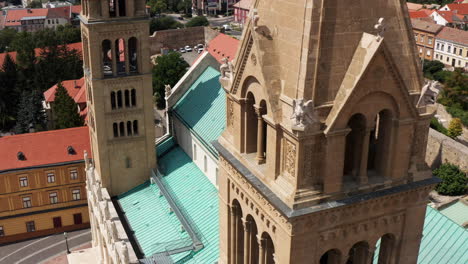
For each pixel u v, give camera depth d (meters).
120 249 60.91
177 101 82.00
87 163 82.56
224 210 37.25
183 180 73.81
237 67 31.69
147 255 62.72
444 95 140.00
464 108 137.75
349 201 28.89
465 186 100.25
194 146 75.00
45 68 164.75
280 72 28.92
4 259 89.31
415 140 30.50
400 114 28.98
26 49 168.00
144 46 71.94
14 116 157.12
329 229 29.58
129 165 77.12
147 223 69.31
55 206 95.12
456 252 46.97
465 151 105.62
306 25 26.69
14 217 93.00
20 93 156.38
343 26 27.08
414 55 29.25
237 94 32.66
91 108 75.31
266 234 32.75
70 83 147.00
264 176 30.75
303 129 26.52
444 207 78.06
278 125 28.62
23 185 91.56
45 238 94.94
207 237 61.31
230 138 35.31
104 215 67.06
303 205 28.09
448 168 102.50
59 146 94.56
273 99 28.66
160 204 72.38
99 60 70.00
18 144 93.31
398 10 28.48
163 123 141.12
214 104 73.81
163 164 79.94
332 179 28.48
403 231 32.31
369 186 29.70
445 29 186.75
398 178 30.66
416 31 194.25
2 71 156.62
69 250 91.00
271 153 29.73
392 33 28.56
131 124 75.12
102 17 68.00
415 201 31.62
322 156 28.11
